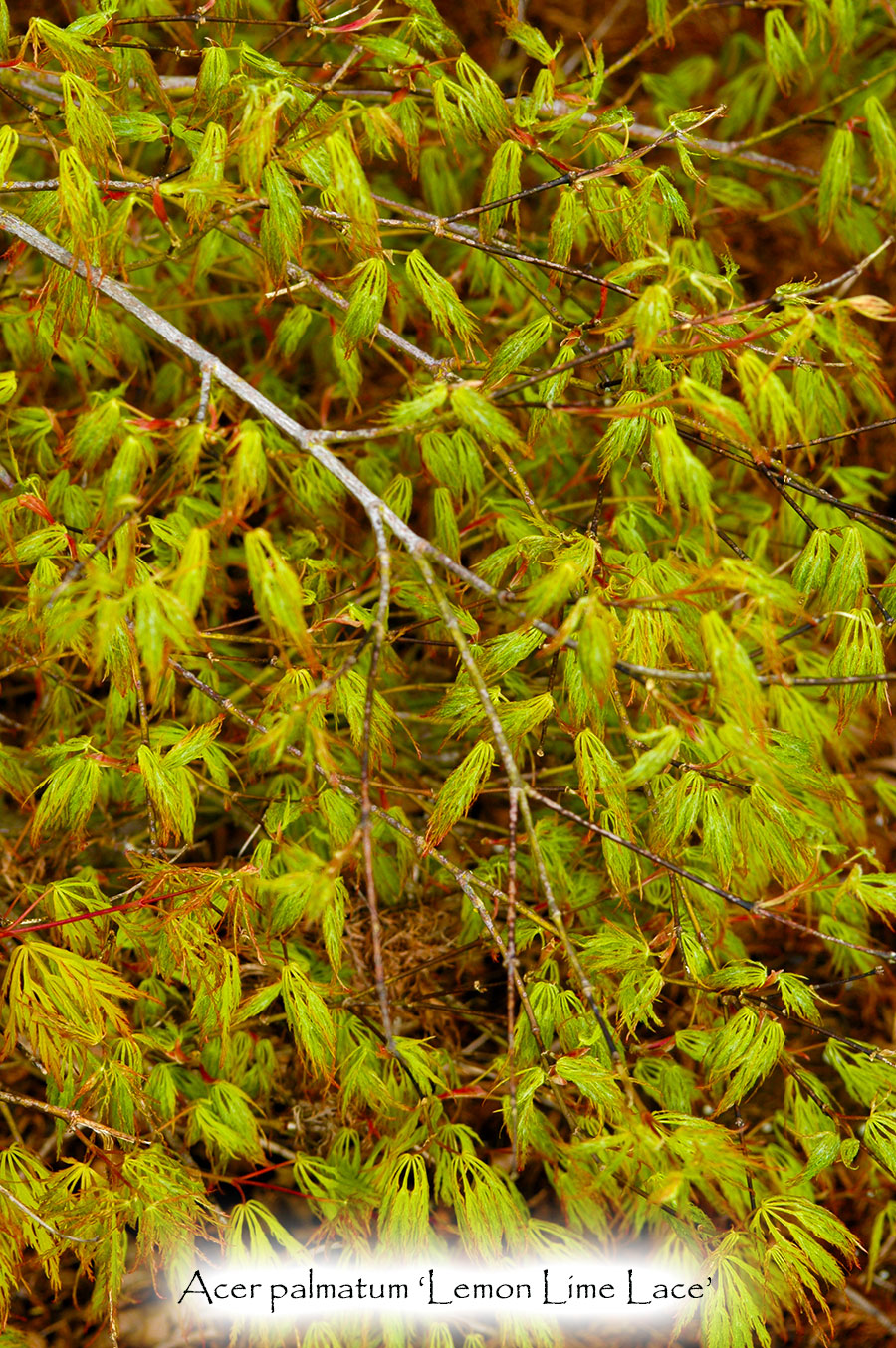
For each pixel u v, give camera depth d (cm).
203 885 116
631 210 117
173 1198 116
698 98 143
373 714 117
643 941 117
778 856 115
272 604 108
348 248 117
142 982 124
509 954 111
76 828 118
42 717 129
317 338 137
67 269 116
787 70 128
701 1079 130
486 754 114
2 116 135
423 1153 119
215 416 111
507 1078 115
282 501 135
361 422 139
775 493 140
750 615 110
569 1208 122
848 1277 132
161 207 115
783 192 140
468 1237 115
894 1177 114
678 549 122
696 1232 116
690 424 117
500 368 116
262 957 119
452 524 123
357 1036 122
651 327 110
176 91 126
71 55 114
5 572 133
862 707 139
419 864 128
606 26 148
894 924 137
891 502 147
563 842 127
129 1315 130
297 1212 132
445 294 115
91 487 130
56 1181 116
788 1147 127
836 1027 137
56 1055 116
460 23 152
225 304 139
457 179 140
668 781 117
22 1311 129
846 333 111
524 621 116
